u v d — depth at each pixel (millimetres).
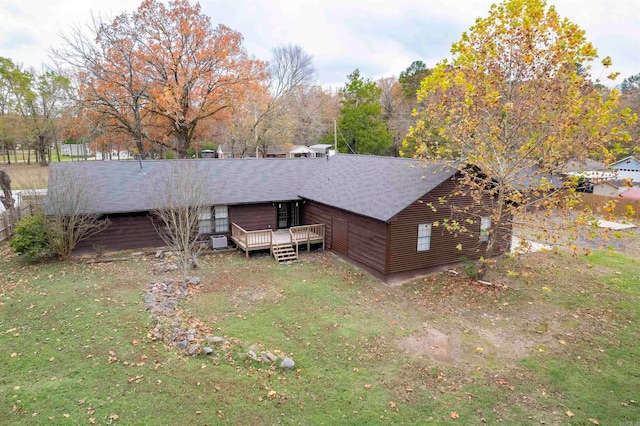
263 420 7430
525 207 13898
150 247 18922
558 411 7992
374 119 50469
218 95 34688
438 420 7660
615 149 12055
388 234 15016
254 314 12094
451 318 12156
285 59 44250
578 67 14180
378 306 13023
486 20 13133
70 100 35000
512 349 10359
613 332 11227
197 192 16344
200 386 8305
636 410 8023
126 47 31828
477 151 14133
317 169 24219
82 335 10227
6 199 20250
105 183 19000
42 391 7914
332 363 9547
